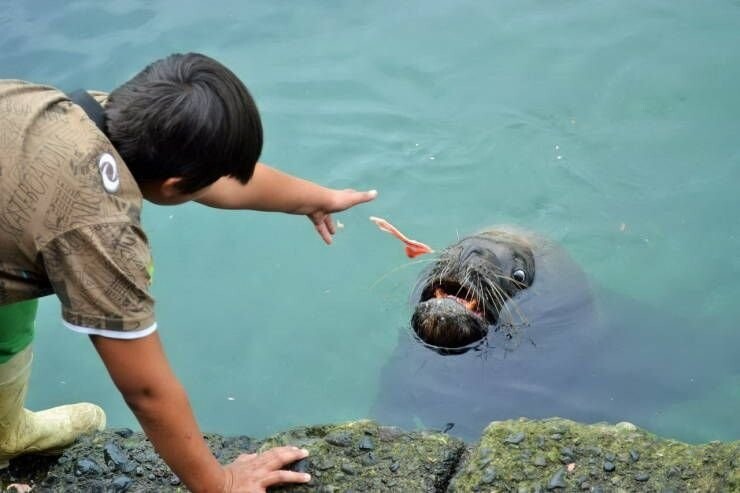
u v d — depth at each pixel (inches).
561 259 252.7
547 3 339.9
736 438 205.2
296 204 165.3
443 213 277.1
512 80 313.7
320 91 306.2
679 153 292.5
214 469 129.0
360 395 221.3
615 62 318.3
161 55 309.6
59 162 109.3
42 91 116.0
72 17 328.2
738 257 261.6
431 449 154.6
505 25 333.7
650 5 338.3
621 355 230.1
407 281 253.8
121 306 112.7
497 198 281.3
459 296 232.8
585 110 305.7
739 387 220.4
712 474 139.9
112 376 118.3
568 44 326.0
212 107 113.2
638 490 140.4
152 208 276.7
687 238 268.7
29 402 218.2
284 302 248.1
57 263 110.4
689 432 206.8
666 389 219.3
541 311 236.4
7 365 141.3
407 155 292.4
